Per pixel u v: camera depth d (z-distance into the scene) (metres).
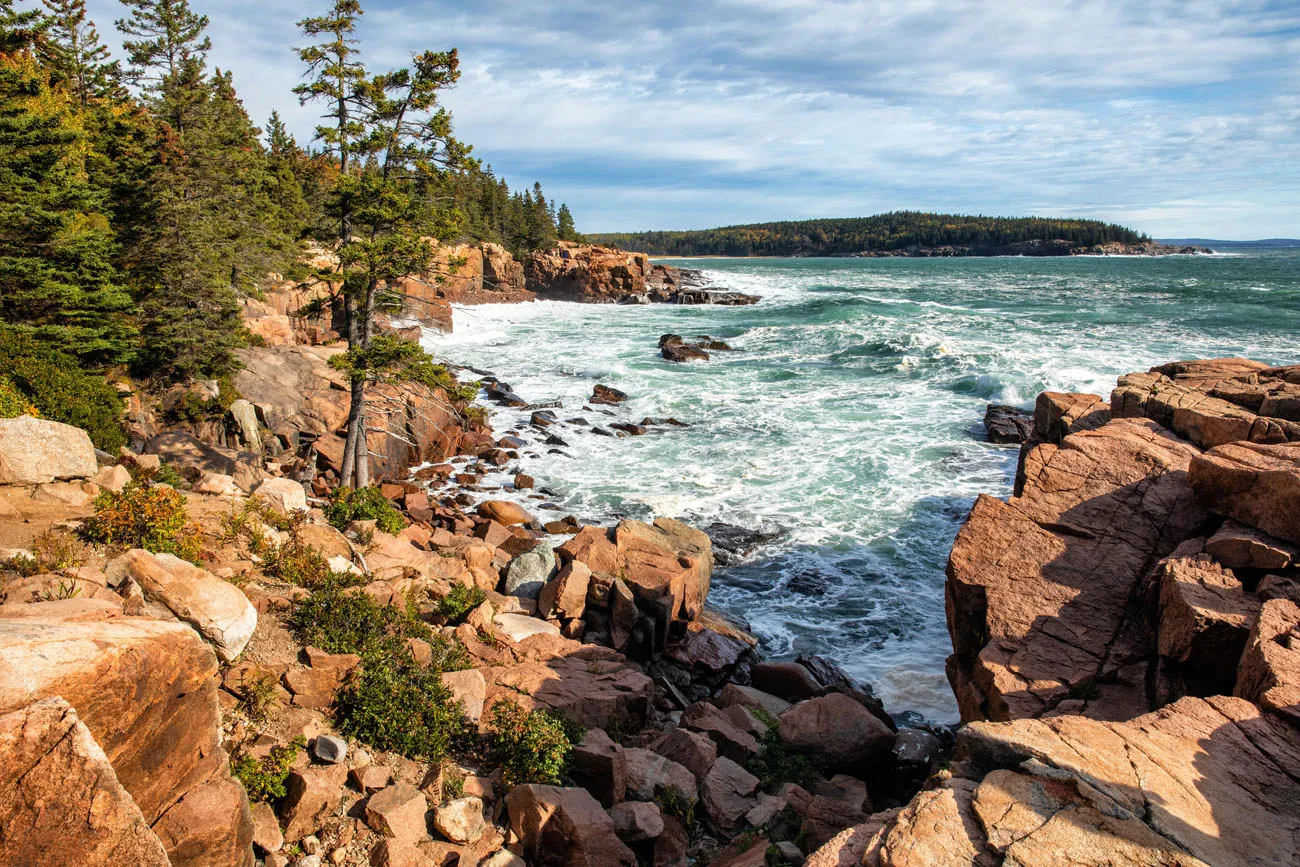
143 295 25.56
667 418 33.81
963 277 127.31
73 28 48.47
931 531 21.17
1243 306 65.06
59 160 20.56
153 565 8.88
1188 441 15.21
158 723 5.67
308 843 7.45
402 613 12.37
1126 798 5.84
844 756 11.19
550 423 33.44
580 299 99.31
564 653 13.19
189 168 27.95
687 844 9.20
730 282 118.69
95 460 12.44
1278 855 5.39
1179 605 9.45
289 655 9.91
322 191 67.62
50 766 4.35
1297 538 10.16
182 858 5.76
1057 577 11.49
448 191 23.91
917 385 38.12
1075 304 70.75
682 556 16.70
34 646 4.91
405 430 28.23
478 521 22.02
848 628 16.64
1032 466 13.89
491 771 9.63
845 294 92.38
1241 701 7.57
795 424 32.06
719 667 14.75
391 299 23.16
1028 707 9.42
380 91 21.38
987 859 5.25
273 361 29.36
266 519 14.12
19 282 19.47
